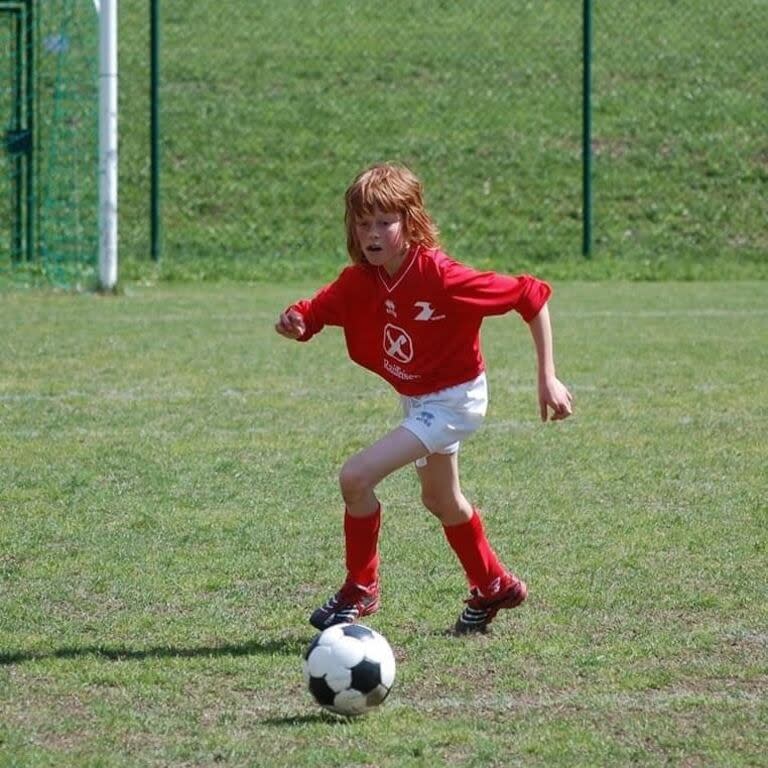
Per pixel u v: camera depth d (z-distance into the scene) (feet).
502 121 231.50
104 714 45.73
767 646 52.90
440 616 56.65
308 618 56.18
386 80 241.76
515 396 106.63
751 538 68.28
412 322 51.44
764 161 224.12
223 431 93.09
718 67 248.73
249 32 254.68
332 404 103.14
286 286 182.39
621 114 234.17
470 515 54.19
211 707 46.60
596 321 148.97
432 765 41.68
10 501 74.49
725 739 43.73
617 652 52.16
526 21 262.06
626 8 266.36
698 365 121.08
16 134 177.06
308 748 42.96
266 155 220.02
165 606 57.67
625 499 76.07
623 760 42.09
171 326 142.82
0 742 43.32
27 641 53.11
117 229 185.68
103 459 84.53
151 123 187.32
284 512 72.84
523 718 45.60
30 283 172.86
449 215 209.05
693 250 204.13
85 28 177.58
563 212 210.79
